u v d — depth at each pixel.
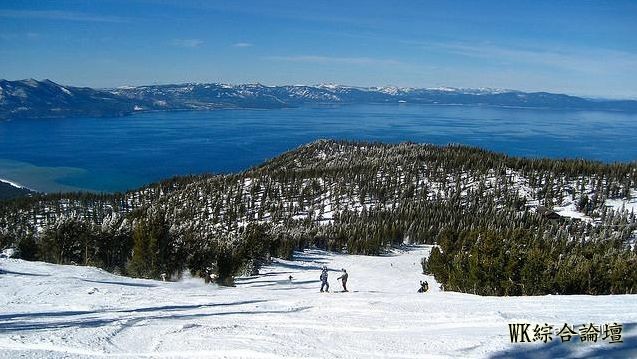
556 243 50.19
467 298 16.97
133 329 11.95
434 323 12.69
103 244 38.41
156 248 34.59
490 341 10.84
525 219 107.69
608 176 140.38
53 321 13.03
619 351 10.10
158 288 22.11
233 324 12.59
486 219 107.69
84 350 10.11
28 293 18.56
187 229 41.16
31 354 9.73
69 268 27.16
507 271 24.25
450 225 100.31
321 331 11.88
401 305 15.21
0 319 13.44
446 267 31.41
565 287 22.83
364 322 12.83
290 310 14.89
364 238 87.75
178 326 12.26
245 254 47.06
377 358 9.80
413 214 113.19
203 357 9.80
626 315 13.21
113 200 149.25
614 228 96.75
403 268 59.91
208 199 146.88
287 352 10.13
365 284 42.44
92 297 18.20
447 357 9.84
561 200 125.88
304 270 53.25
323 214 129.38
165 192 161.00
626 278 22.83
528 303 15.44
